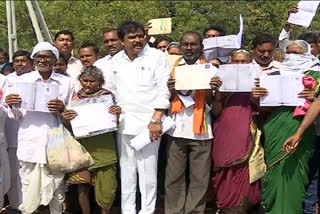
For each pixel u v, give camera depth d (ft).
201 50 16.42
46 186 15.74
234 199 15.93
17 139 17.13
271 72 16.06
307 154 15.21
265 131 15.57
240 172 15.88
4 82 17.03
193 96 16.14
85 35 47.91
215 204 18.38
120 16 54.19
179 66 15.81
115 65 16.42
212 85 15.29
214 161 16.17
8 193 17.94
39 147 15.76
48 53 15.93
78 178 15.85
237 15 45.29
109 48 18.30
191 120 16.12
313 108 14.34
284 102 14.94
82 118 15.74
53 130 15.87
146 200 16.42
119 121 16.10
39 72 16.21
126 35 15.81
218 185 16.30
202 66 15.55
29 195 15.80
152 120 15.72
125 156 16.31
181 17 54.39
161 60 16.19
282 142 15.16
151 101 16.01
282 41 20.11
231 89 15.34
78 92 16.42
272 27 39.29
